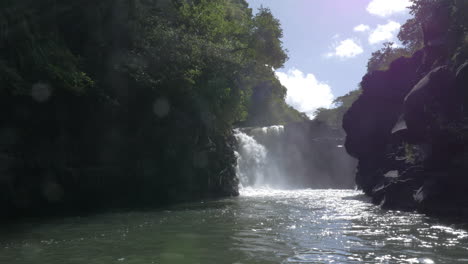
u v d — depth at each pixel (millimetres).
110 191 18172
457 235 8938
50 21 16125
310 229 10250
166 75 20047
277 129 40562
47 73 14578
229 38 31000
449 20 14344
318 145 40500
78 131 17078
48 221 12773
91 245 8383
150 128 19781
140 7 22031
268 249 7711
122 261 6801
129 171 18922
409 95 12945
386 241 8359
